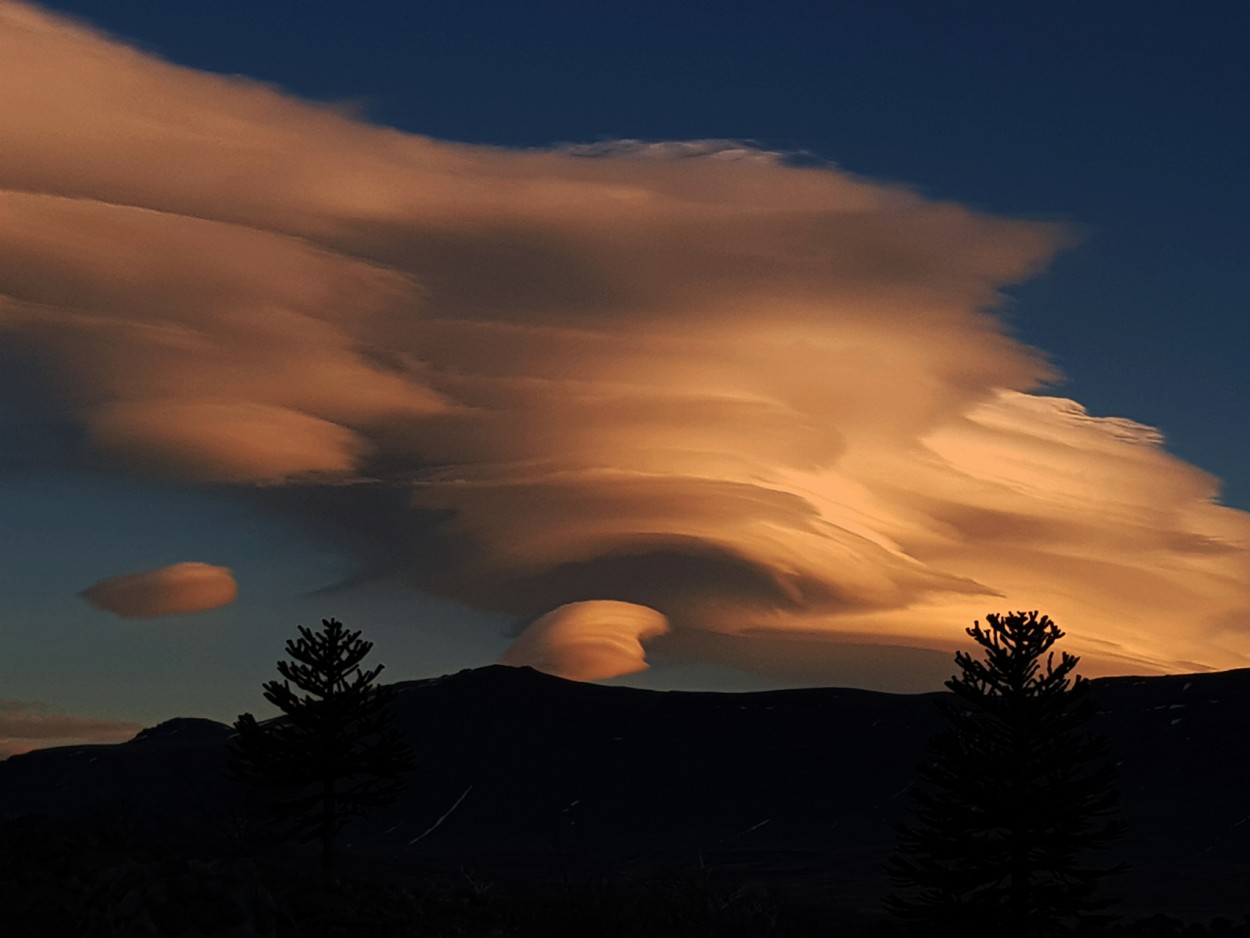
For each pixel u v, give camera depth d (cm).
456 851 18288
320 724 5116
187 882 2495
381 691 5309
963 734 5088
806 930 4612
